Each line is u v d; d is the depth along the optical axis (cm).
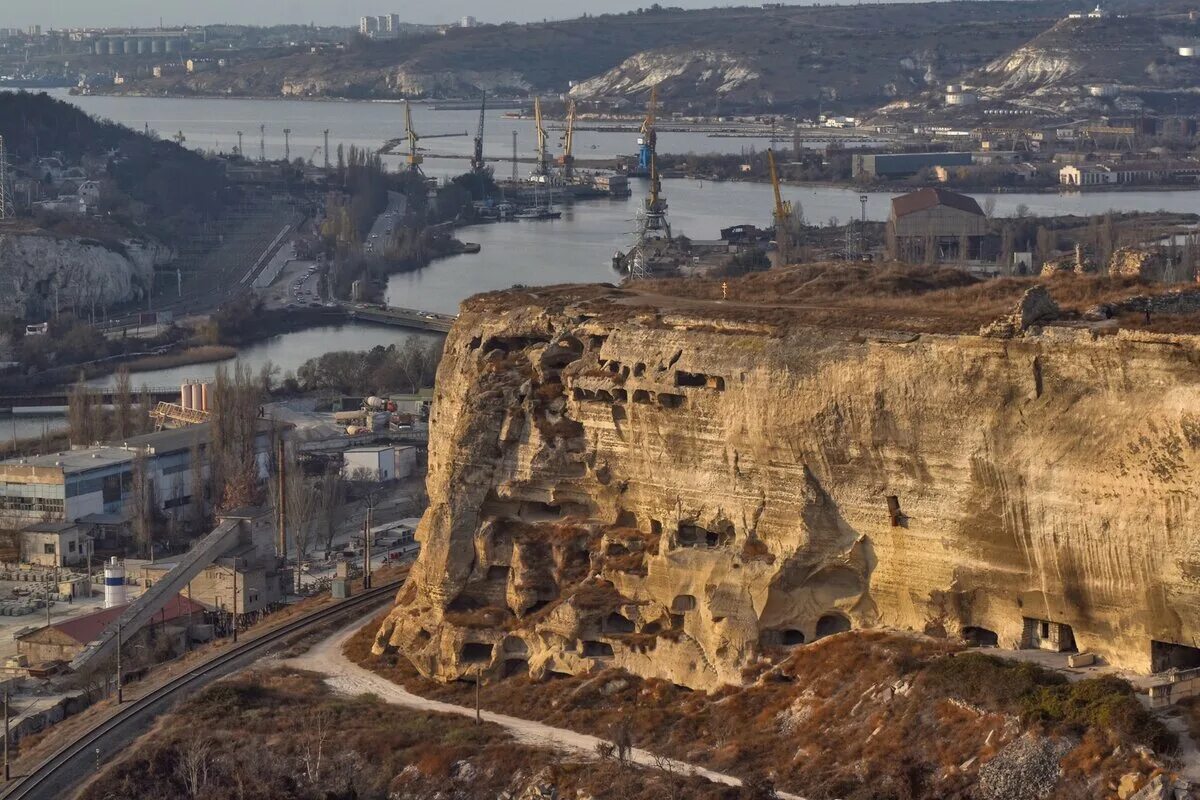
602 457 15450
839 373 13862
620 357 15275
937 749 12431
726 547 14688
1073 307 13675
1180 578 12275
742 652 14375
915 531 13700
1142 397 12394
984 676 12619
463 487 15925
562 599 15300
